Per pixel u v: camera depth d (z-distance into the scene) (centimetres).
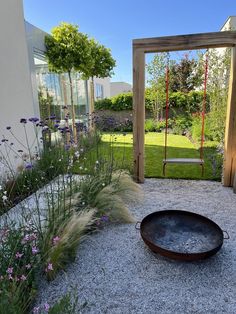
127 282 151
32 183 264
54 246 152
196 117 727
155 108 898
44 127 282
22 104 359
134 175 339
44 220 177
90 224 197
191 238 183
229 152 305
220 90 505
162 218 206
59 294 140
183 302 135
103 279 154
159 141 686
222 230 194
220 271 160
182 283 150
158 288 146
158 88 841
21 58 354
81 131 446
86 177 260
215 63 538
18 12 346
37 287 140
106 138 641
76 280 152
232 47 274
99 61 687
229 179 315
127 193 276
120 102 1026
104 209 224
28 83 375
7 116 322
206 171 389
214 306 132
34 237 144
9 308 99
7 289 112
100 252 183
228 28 626
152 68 827
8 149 323
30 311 125
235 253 178
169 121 855
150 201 280
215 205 264
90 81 738
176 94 852
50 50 456
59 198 198
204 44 273
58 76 541
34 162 296
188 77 762
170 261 171
